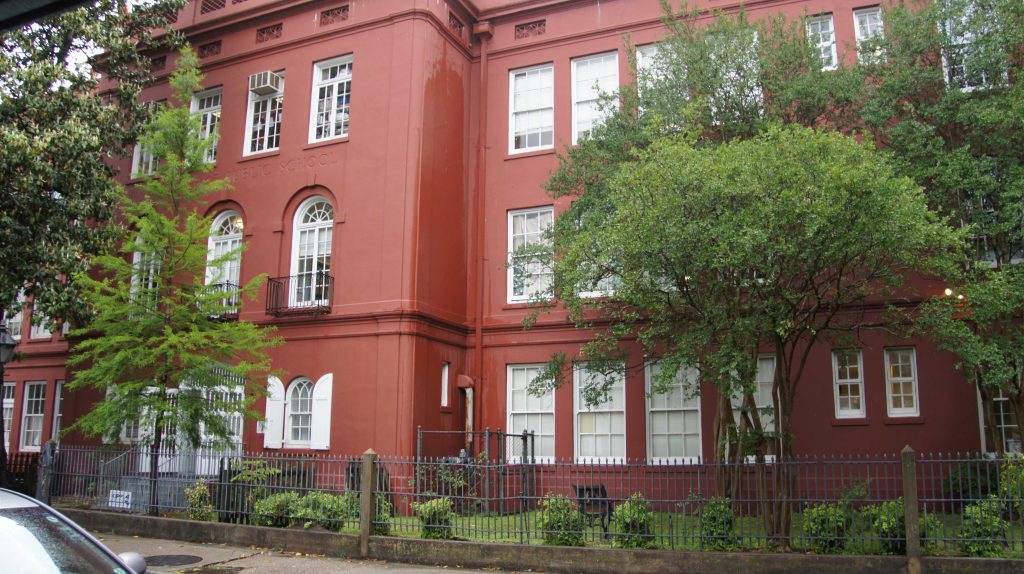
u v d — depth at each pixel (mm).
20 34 15477
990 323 12344
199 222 14859
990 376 11586
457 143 18688
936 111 12867
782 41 13922
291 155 18688
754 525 10531
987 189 12336
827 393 15375
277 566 10461
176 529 12500
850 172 9297
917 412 14859
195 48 20688
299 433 17203
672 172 10258
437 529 11047
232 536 12000
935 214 10281
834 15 16609
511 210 18594
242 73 19891
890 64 13695
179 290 14188
